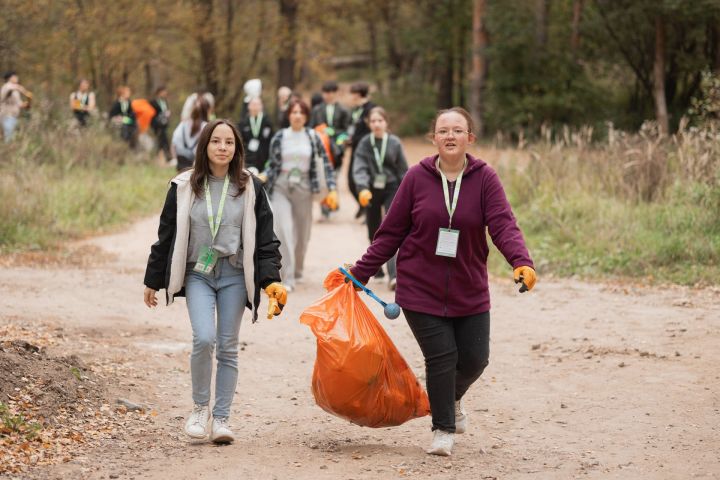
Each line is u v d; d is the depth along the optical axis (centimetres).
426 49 11206
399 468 1385
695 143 3803
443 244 1412
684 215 3381
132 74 9881
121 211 4569
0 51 7188
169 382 1873
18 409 1545
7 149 4666
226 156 1473
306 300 2783
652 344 2167
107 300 2669
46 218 3856
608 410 1705
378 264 1477
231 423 1661
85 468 1364
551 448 1505
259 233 1499
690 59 8581
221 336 1498
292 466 1396
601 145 4406
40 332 2183
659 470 1382
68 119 6384
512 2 9456
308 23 10175
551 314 2548
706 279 2925
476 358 1447
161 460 1417
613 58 9450
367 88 3644
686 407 1697
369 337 1457
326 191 2939
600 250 3247
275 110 10044
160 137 7194
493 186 1423
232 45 9731
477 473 1369
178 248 1473
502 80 9469
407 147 10162
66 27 7969
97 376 1805
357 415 1475
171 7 9112
